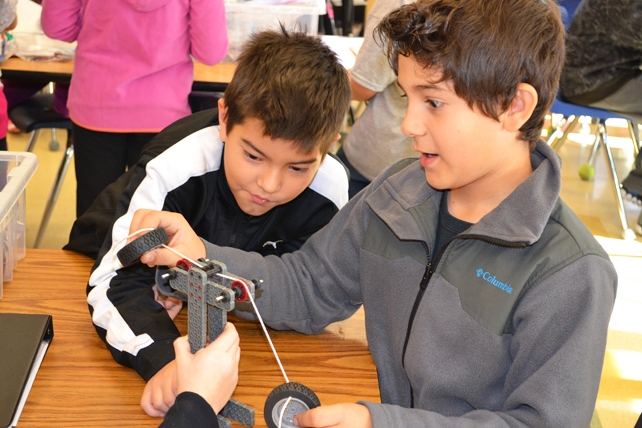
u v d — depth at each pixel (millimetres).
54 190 2547
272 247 1275
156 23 1839
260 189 1001
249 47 1058
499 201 839
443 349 836
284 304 1009
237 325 1021
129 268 998
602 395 1893
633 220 3234
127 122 1966
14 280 1065
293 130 931
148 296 963
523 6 726
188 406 636
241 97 955
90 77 1914
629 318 2352
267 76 957
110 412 782
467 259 828
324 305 1031
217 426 660
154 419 777
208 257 938
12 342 841
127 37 1847
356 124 2137
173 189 1060
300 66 977
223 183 1141
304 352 966
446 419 724
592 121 4242
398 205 924
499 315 776
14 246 1082
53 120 2422
